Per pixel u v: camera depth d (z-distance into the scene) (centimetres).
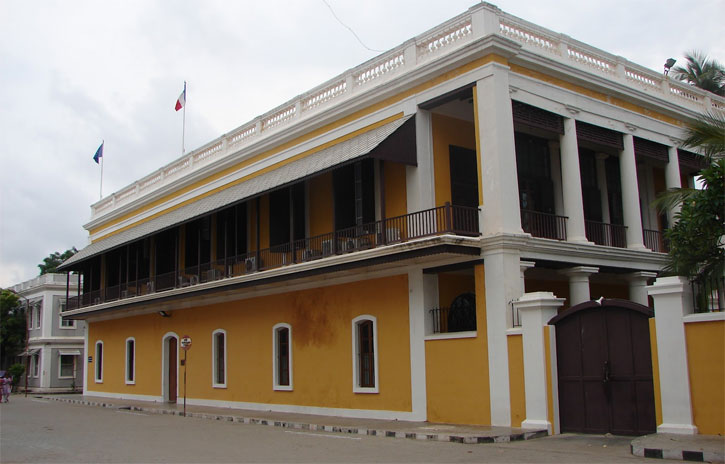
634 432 1309
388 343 1841
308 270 1966
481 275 1644
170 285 2822
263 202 2444
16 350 5266
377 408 1853
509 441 1338
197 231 2761
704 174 1301
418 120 1844
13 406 3002
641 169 2436
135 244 3095
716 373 1167
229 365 2488
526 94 1780
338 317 2017
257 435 1548
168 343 2959
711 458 993
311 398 2084
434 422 1684
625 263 2005
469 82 1728
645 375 1303
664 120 2239
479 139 1697
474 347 1619
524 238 1647
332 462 1063
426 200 1811
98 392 3553
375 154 1730
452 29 1816
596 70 2031
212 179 2781
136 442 1419
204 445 1340
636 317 1328
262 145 2452
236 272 2486
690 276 1291
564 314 1442
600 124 1998
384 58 2002
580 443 1261
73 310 3572
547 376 1442
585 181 2242
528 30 1848
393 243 1800
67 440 1484
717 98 2495
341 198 1981
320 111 2180
